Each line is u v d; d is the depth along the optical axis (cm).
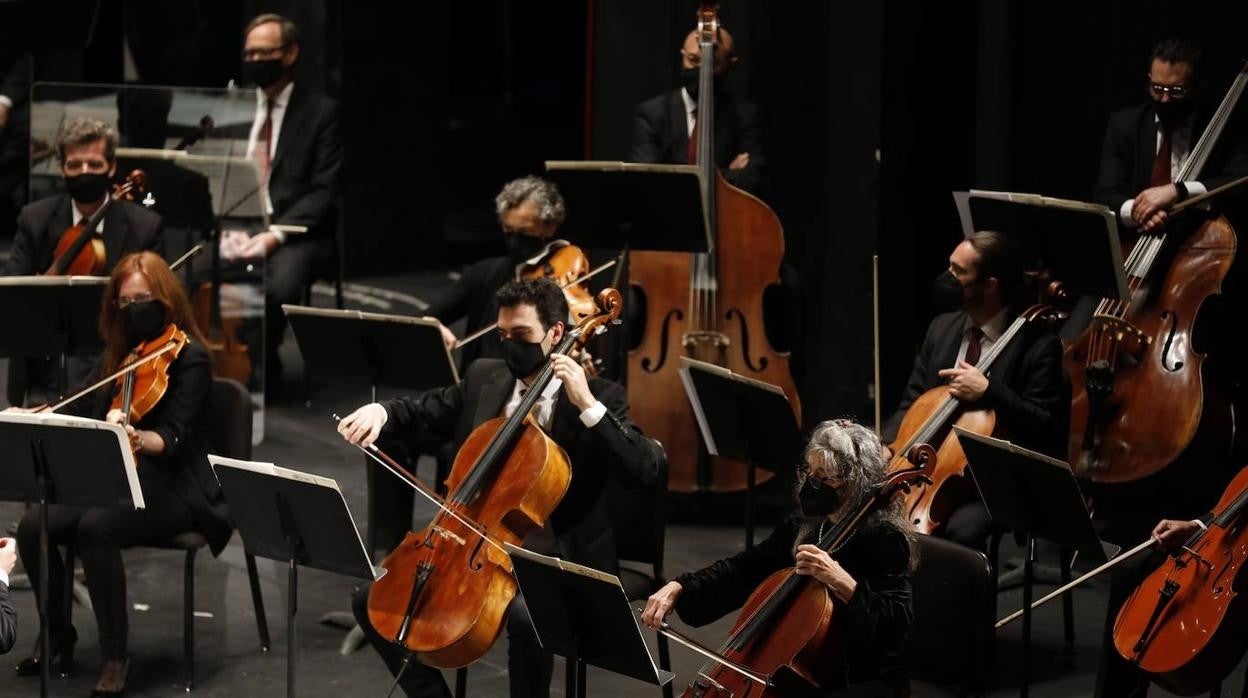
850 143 1592
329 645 1251
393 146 2461
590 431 1050
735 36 1669
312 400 1891
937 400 1185
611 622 857
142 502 998
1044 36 1549
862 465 902
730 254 1474
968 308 1188
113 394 1190
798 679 884
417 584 998
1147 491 1273
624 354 1425
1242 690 1113
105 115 1589
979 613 1024
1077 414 1300
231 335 1666
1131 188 1363
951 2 1579
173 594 1348
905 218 1598
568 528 1074
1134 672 1031
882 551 901
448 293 1443
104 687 1144
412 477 1079
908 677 954
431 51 2477
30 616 1294
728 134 1575
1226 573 954
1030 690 1138
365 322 1256
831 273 1633
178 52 2294
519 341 1071
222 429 1225
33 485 1016
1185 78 1311
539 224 1373
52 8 2125
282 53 1800
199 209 1620
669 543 1466
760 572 967
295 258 1812
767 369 1475
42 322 1274
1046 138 1562
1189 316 1262
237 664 1209
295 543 980
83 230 1465
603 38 1792
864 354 1617
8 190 1892
